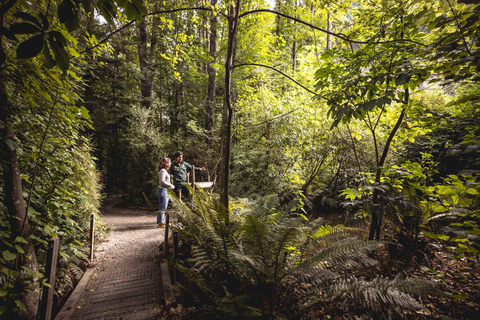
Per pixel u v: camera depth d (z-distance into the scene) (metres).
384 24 2.93
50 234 2.74
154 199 9.14
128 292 2.88
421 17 2.00
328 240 2.48
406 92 2.89
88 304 2.62
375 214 3.05
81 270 3.35
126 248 4.49
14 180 1.89
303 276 1.95
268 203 2.93
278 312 1.83
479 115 2.03
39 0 1.97
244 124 8.55
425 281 1.64
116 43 11.19
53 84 1.98
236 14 2.84
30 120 2.42
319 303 1.74
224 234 2.27
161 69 13.09
